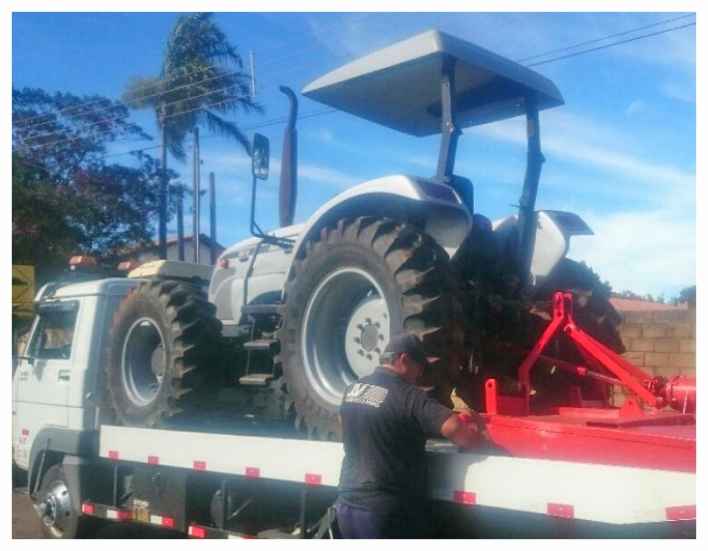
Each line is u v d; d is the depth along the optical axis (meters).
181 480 5.75
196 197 23.89
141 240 23.84
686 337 8.77
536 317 4.89
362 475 3.97
